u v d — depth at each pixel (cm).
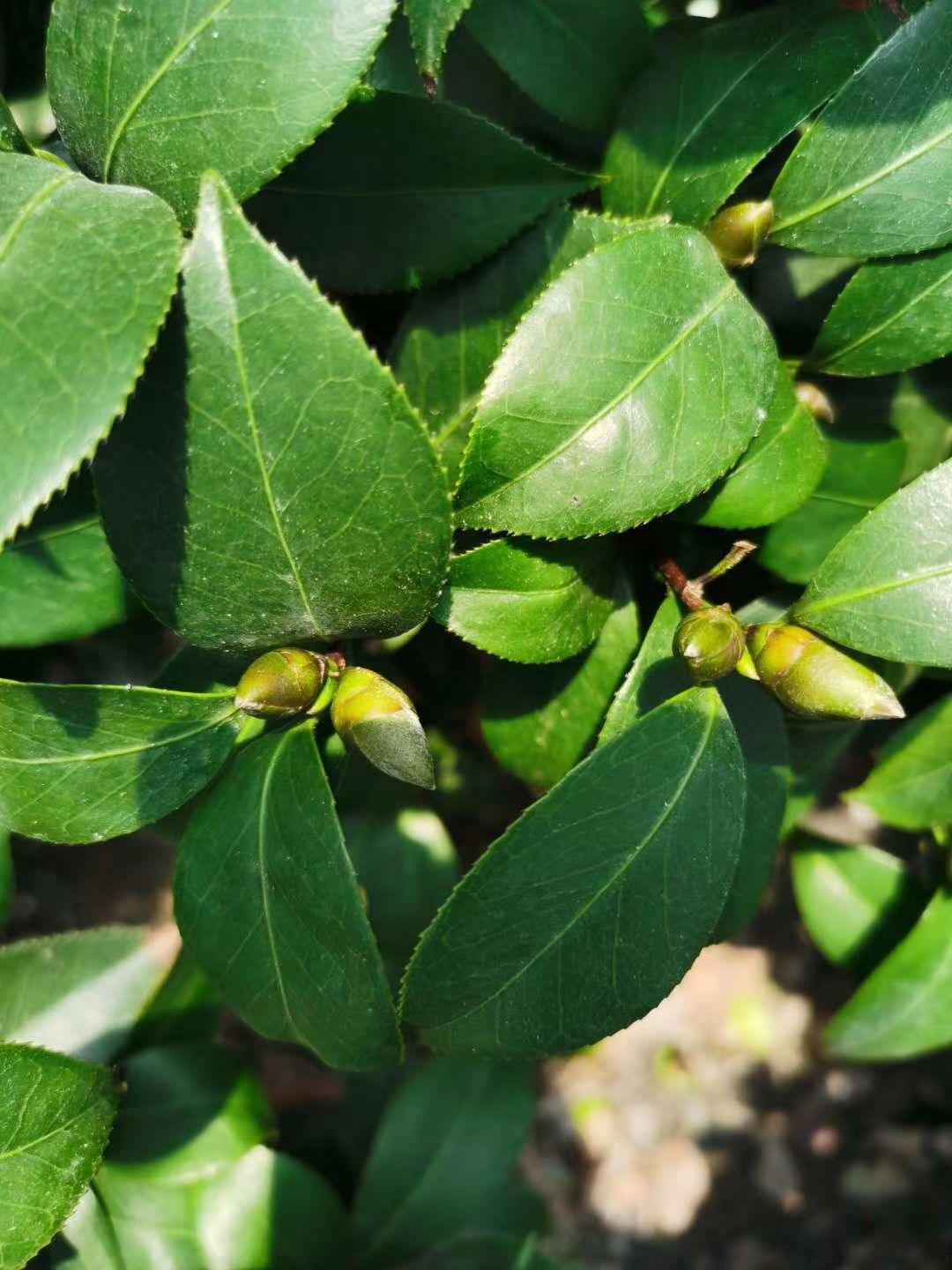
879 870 40
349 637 32
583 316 31
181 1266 39
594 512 31
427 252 34
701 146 34
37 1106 32
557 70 34
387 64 34
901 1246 58
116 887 53
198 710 32
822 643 31
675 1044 61
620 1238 59
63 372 28
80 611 35
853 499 36
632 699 34
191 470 30
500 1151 41
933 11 32
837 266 37
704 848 32
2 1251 32
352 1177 45
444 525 30
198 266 28
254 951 33
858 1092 59
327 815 31
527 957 32
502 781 46
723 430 32
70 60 30
